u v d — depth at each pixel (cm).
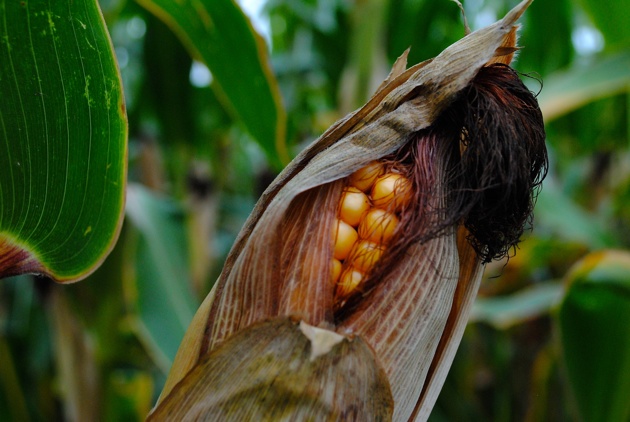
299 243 30
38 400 79
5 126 31
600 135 104
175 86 76
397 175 31
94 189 33
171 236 59
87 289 59
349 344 29
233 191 115
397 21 94
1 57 31
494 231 31
